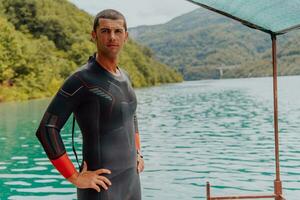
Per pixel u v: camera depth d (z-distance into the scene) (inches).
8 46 2151.8
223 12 173.8
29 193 373.4
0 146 645.9
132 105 121.5
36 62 2293.3
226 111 1123.9
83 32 3895.2
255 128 790.5
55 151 111.0
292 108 1124.5
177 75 5846.5
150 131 791.1
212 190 374.6
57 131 112.2
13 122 966.4
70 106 112.3
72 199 351.9
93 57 118.0
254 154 545.3
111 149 115.2
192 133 752.3
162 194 362.3
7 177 437.1
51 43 3385.8
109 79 115.6
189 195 358.9
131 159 119.2
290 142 628.1
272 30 188.2
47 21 3553.2
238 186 388.2
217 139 676.7
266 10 161.9
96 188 111.3
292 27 177.2
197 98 1715.1
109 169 114.7
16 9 3602.4
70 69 2802.7
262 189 376.5
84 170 114.7
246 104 1309.1
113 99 115.0
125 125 118.0
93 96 113.0
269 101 1380.4
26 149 614.5
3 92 1955.0
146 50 5585.6
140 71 4365.2
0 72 2080.5
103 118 114.3
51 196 362.3
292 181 400.2
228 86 2915.8
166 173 443.5
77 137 705.0
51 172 456.1
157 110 1227.2
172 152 570.3
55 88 2409.0
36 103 1723.7
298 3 151.3
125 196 117.6
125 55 4153.5
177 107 1310.3
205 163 494.0
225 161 504.4
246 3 156.1
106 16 114.3
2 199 356.5
